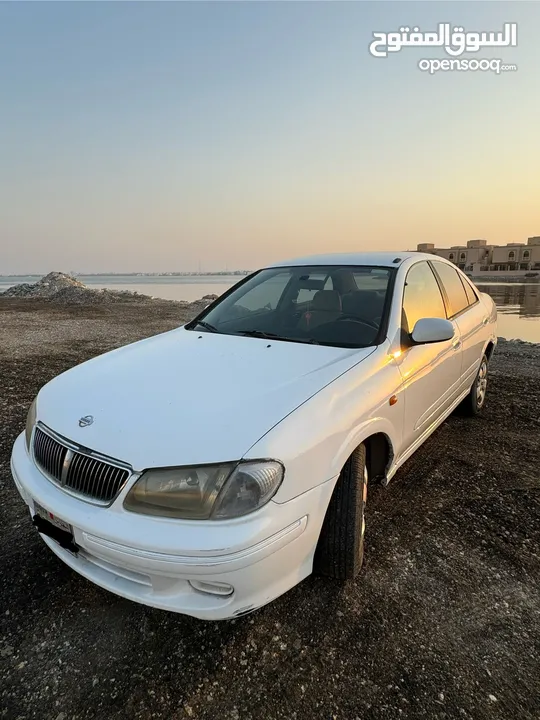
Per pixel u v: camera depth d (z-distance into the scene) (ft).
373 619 7.08
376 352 8.91
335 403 7.31
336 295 10.87
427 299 11.82
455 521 9.65
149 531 5.90
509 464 12.29
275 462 6.15
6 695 5.94
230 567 5.80
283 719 5.62
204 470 5.99
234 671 6.27
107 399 7.47
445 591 7.66
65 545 6.72
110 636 6.85
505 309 66.39
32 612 7.29
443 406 12.19
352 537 7.40
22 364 23.86
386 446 8.95
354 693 5.93
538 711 5.68
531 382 20.65
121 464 6.23
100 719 5.65
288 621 7.07
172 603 6.22
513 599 7.51
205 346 9.77
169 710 5.75
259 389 7.36
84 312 51.16
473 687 5.99
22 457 7.86
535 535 9.21
